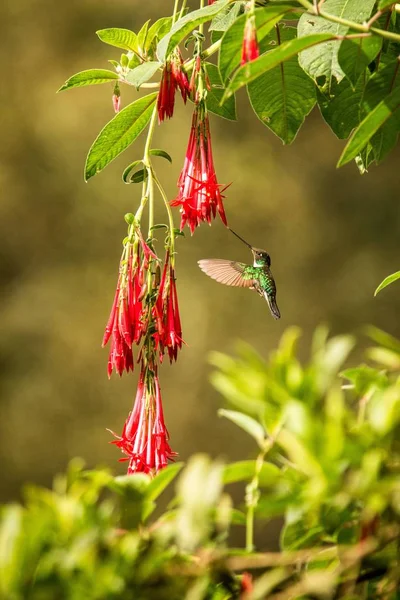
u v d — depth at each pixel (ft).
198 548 16.01
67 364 46.78
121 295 17.22
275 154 49.44
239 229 48.34
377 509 15.98
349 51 16.84
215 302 46.68
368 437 16.02
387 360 16.25
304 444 15.99
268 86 17.38
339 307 47.85
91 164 17.44
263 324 47.09
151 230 17.25
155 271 17.22
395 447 16.02
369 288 47.93
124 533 16.01
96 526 15.97
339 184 49.44
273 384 16.12
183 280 46.65
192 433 44.93
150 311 17.21
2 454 45.52
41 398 46.16
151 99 17.35
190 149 17.33
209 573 15.98
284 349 16.21
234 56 16.69
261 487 16.11
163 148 47.03
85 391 46.50
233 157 49.11
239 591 16.03
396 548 16.03
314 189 49.37
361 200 49.24
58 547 15.94
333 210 49.19
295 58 17.30
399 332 47.37
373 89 17.06
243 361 16.20
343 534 16.06
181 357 45.91
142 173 17.30
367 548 15.98
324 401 16.12
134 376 46.44
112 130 17.38
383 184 49.26
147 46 17.39
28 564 15.92
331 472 15.98
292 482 16.03
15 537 15.88
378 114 16.67
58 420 45.93
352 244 48.67
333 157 49.70
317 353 16.16
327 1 17.06
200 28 17.28
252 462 16.05
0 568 15.89
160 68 17.33
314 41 16.53
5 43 50.08
